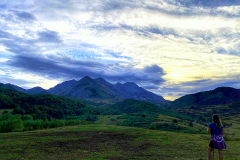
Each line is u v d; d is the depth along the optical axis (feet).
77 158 32.63
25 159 31.91
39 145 47.26
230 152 39.04
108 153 37.19
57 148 43.09
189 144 49.34
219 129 26.30
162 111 650.84
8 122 113.60
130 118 451.53
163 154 36.17
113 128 116.37
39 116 388.57
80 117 483.10
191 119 525.75
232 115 604.90
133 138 63.10
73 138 63.00
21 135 71.87
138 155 35.22
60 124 173.17
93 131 93.71
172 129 283.79
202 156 34.53
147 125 320.91
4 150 39.99
